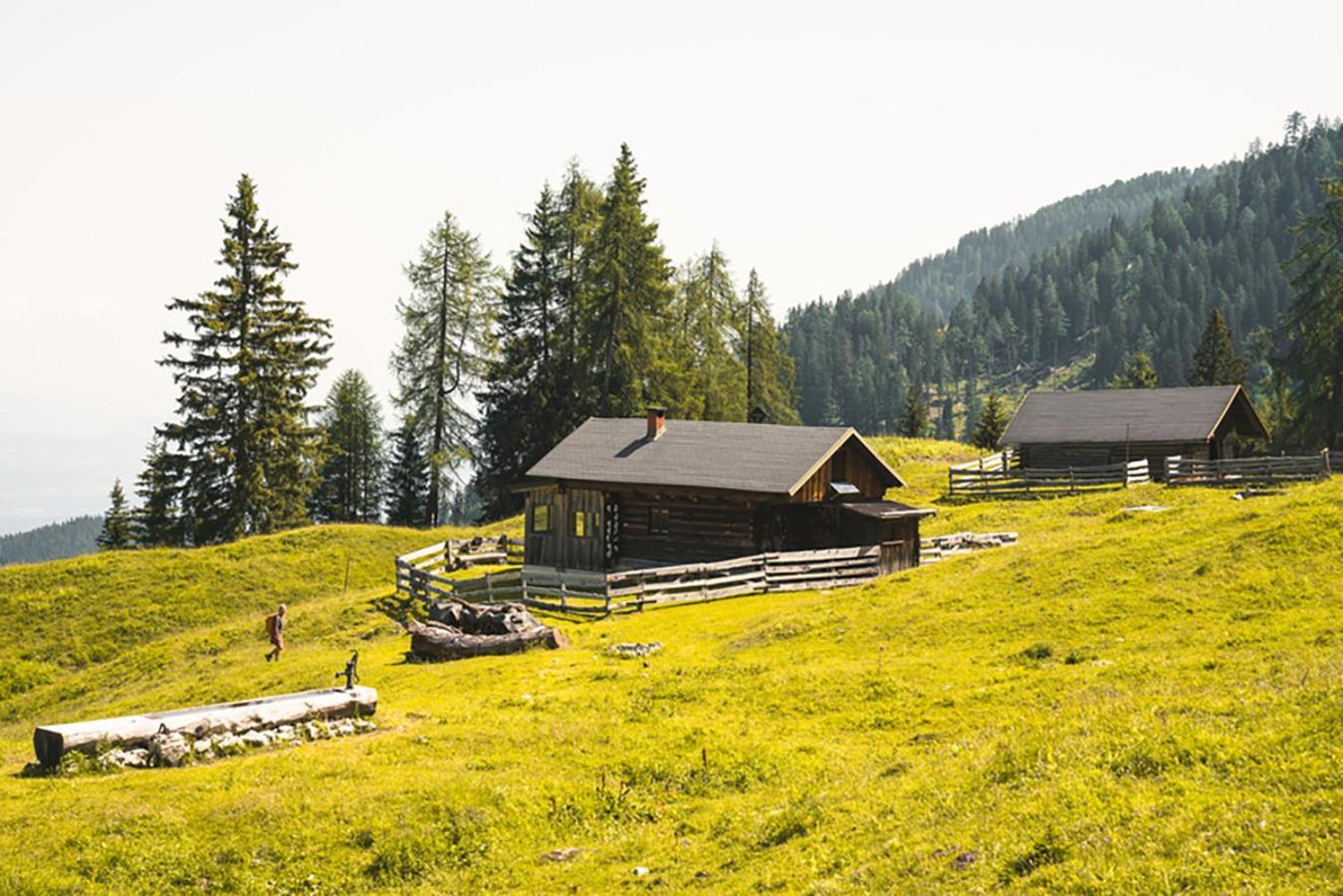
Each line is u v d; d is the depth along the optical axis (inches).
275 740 797.2
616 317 2741.1
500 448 2861.7
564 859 599.8
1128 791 464.1
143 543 3316.9
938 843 473.1
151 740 755.4
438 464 2699.3
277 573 1983.3
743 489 1551.4
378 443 4104.3
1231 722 529.3
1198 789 450.0
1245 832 402.0
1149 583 1052.5
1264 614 901.2
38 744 745.0
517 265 2935.5
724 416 3137.3
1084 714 607.8
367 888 573.9
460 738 788.6
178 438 2476.6
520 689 986.1
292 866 588.4
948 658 935.7
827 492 1653.5
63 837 599.2
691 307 3238.2
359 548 2150.6
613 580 1411.2
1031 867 423.2
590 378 2765.7
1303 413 2701.8
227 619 1787.6
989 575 1208.2
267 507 2514.8
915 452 2842.0
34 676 1555.1
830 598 1277.1
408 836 612.7
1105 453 2394.2
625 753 745.0
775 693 882.1
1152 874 385.1
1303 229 2795.3
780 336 3378.4
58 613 1775.3
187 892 563.2
